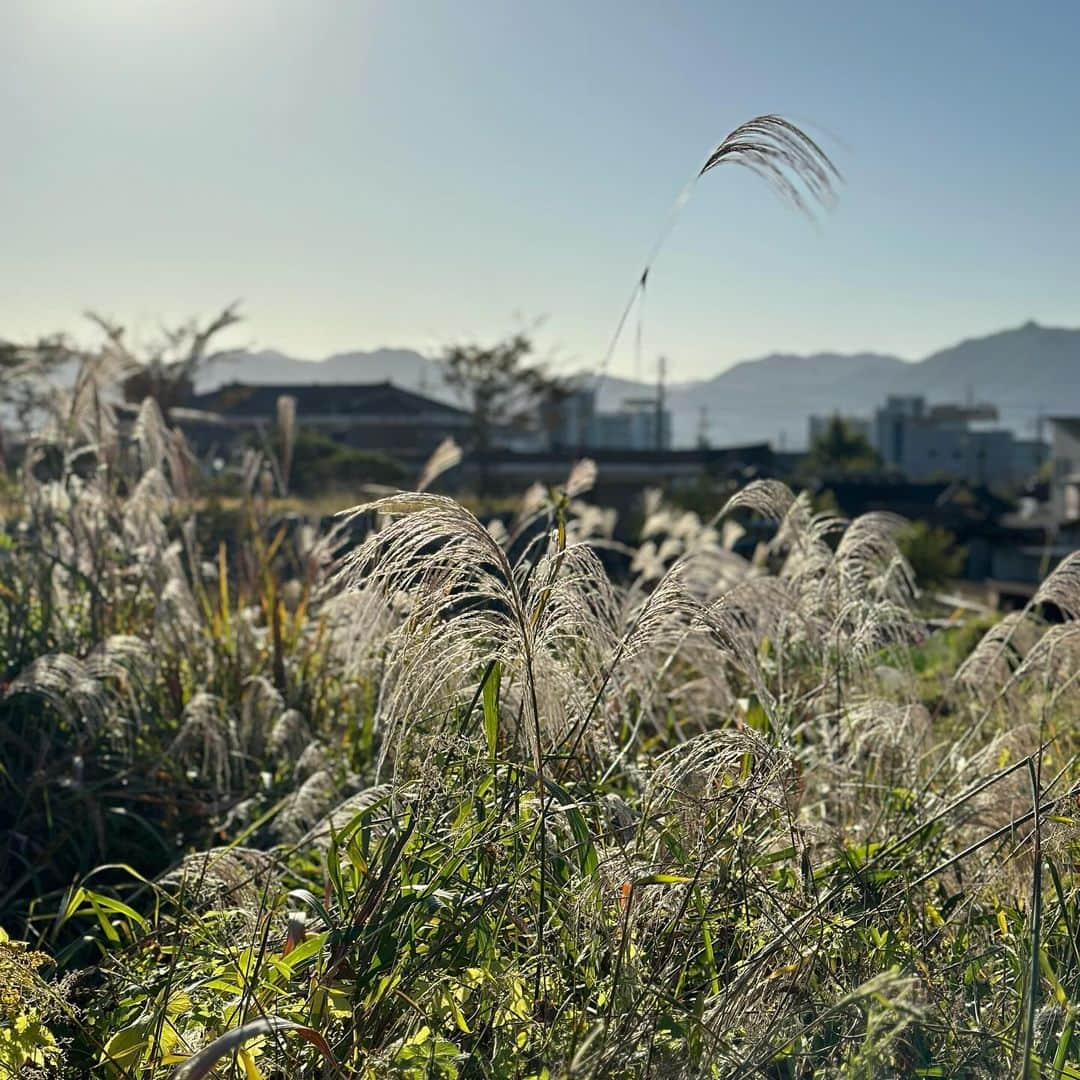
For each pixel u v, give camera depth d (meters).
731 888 3.77
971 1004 3.64
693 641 4.82
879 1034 3.28
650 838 3.88
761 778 3.83
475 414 50.06
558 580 3.78
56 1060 3.47
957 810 4.63
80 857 5.60
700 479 45.50
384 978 3.46
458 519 3.43
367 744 6.55
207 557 9.58
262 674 7.22
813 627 5.39
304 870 5.06
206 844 5.79
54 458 8.19
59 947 5.18
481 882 3.75
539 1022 3.43
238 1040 2.91
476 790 3.82
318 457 35.12
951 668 8.06
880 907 3.81
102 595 7.42
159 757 6.19
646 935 3.61
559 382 49.94
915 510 67.81
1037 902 3.28
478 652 3.68
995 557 57.28
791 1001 3.42
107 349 8.60
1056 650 5.31
